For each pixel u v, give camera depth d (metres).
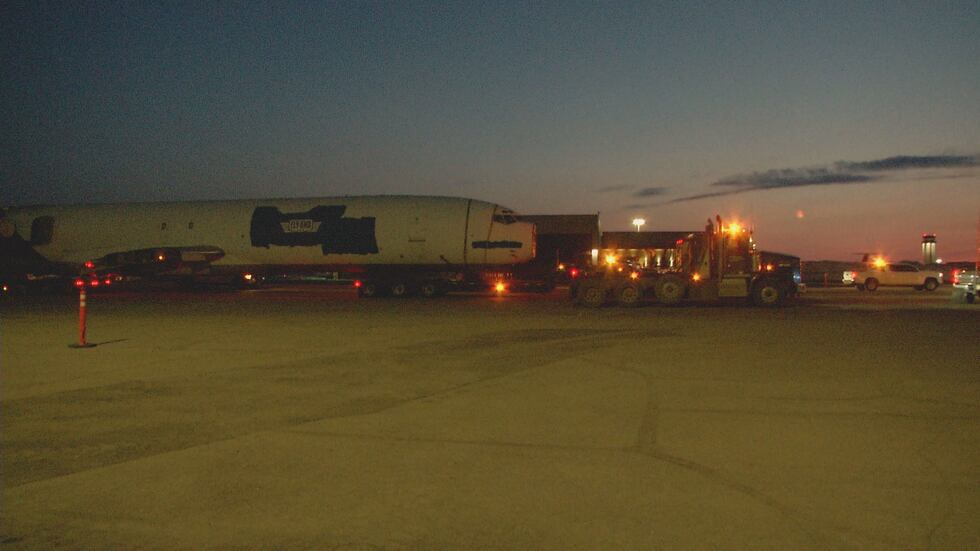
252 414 8.60
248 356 13.69
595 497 5.57
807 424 7.92
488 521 5.09
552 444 7.14
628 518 5.12
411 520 5.12
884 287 48.47
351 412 8.66
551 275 39.22
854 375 11.08
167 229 38.88
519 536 4.81
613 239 65.56
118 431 7.81
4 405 9.25
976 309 25.62
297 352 14.20
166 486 5.91
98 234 40.09
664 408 8.77
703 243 27.56
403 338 16.45
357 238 36.19
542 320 21.00
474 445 7.12
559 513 5.23
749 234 27.56
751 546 4.62
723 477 6.05
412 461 6.59
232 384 10.66
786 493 5.63
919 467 6.31
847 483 5.87
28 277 42.44
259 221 37.62
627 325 19.25
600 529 4.93
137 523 5.10
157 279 40.06
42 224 40.62
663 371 11.52
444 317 22.36
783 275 27.67
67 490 5.83
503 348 14.51
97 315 24.27
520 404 9.05
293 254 37.28
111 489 5.84
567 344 15.04
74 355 14.04
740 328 18.28
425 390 10.05
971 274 29.97
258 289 46.44
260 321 21.36
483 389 10.07
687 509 5.29
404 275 36.72
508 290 40.00
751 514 5.19
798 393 9.66
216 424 8.09
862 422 8.01
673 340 15.66
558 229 62.66
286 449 7.02
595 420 8.16
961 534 4.82
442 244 35.50
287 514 5.25
